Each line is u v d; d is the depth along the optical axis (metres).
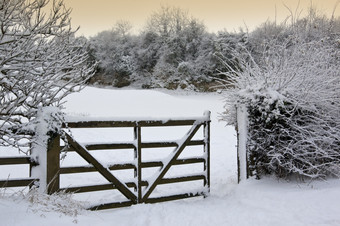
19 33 4.23
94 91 29.61
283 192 6.00
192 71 47.12
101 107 23.23
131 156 10.63
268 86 6.97
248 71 7.51
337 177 6.95
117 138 13.62
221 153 11.75
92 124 5.47
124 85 53.72
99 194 6.78
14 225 3.66
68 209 4.63
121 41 57.06
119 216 5.08
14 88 4.52
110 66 54.25
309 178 6.86
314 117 6.79
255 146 6.93
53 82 4.92
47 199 4.60
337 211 4.94
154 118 6.05
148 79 52.22
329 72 7.71
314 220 4.67
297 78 7.04
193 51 51.56
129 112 21.86
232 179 7.73
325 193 5.70
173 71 49.22
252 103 6.92
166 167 6.18
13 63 4.43
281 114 6.83
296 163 6.75
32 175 5.01
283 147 6.67
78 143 5.32
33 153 5.04
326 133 6.93
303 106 6.74
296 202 5.48
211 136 14.95
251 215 5.11
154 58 53.97
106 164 5.55
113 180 5.59
